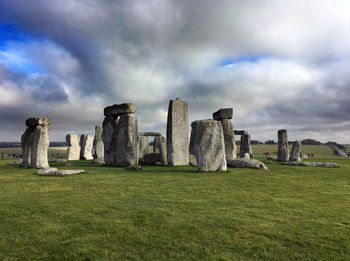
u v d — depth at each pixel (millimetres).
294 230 5211
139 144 30375
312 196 8266
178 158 20297
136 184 10164
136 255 4129
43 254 4164
